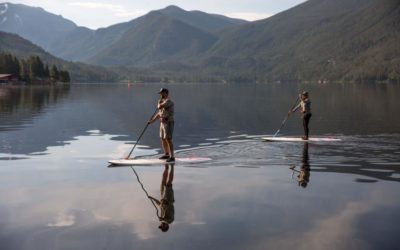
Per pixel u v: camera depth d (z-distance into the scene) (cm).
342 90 10819
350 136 2158
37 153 1670
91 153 1680
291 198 979
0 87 12181
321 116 3375
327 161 1467
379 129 2466
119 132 2367
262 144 1889
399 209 889
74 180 1187
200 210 889
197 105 4859
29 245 711
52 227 795
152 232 764
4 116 3180
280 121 3030
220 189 1067
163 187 1095
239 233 756
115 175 1253
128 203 947
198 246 700
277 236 741
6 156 1600
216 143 1969
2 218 848
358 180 1169
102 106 4419
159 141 2034
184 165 1408
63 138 2108
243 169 1333
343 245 701
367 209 890
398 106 4409
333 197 988
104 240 729
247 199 972
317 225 793
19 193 1041
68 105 4497
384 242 712
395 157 1543
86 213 877
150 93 8506
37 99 5619
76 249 692
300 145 1853
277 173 1266
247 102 5481
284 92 9819
